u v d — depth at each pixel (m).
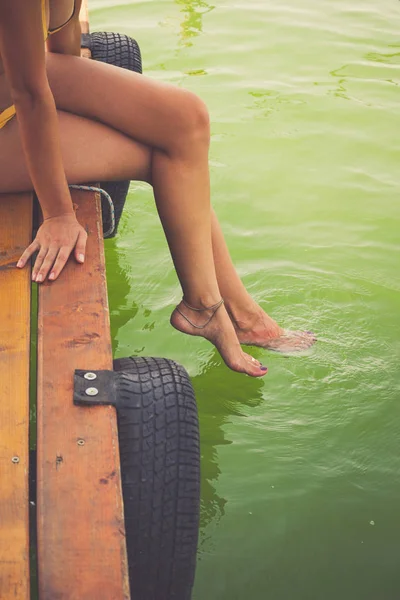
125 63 3.91
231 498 2.63
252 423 2.95
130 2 7.00
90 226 2.44
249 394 3.07
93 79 2.50
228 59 5.95
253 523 2.55
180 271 2.70
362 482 2.72
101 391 1.88
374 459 2.81
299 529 2.53
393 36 6.52
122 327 3.38
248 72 5.75
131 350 3.25
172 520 1.89
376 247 3.96
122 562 1.56
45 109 2.10
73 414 1.83
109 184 3.58
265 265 3.77
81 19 4.12
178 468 1.90
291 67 5.87
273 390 3.09
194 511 1.91
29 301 2.12
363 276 3.73
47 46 2.63
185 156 2.51
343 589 2.34
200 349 3.30
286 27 6.61
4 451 1.72
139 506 1.87
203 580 2.35
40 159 2.20
